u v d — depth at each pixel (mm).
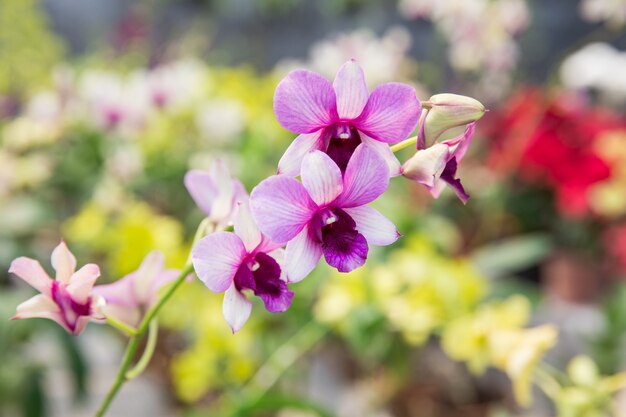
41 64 2141
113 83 1284
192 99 1430
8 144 1411
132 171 1208
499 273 1260
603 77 1611
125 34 2291
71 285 502
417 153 491
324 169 474
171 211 1389
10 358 1060
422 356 1108
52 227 1430
